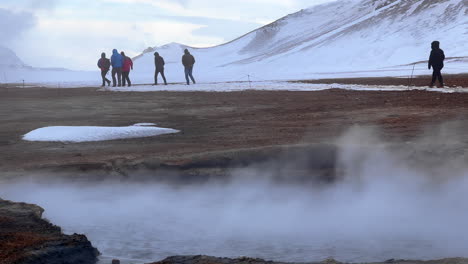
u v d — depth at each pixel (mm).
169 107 17875
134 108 17766
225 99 20531
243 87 27484
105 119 14727
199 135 11352
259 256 4742
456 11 105375
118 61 30547
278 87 26891
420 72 50688
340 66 93188
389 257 4703
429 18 106125
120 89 28234
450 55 78500
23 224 5195
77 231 5500
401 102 16984
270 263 4176
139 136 11375
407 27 106000
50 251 4434
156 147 9914
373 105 16422
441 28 99562
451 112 13922
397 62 86562
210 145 9898
